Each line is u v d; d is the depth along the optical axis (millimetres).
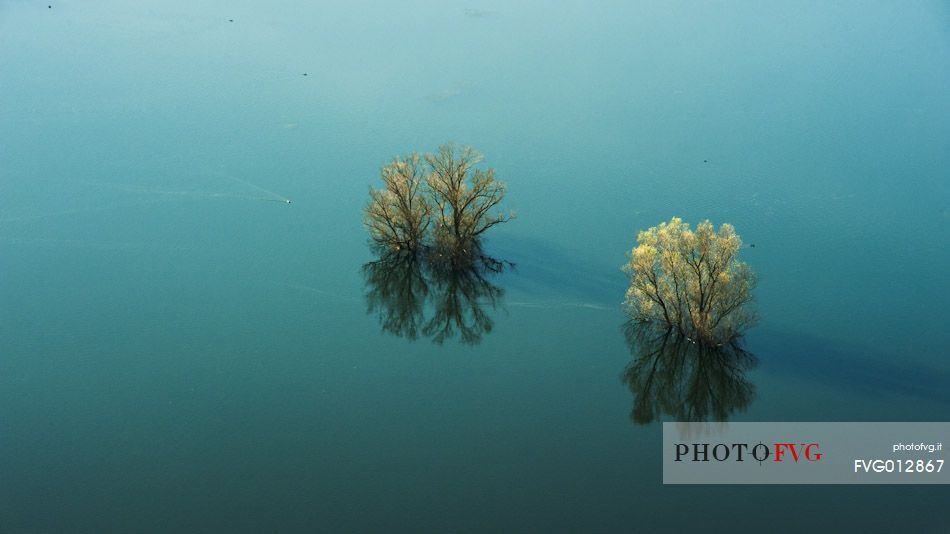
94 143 79750
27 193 72938
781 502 46562
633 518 45875
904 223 68125
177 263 65438
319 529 45281
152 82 89688
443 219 65250
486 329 59500
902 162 75438
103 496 47219
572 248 66438
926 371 54781
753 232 67375
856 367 55281
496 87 87188
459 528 45375
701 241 55531
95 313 60562
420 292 64062
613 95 86000
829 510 45938
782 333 58031
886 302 60312
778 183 73000
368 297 63000
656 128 80812
